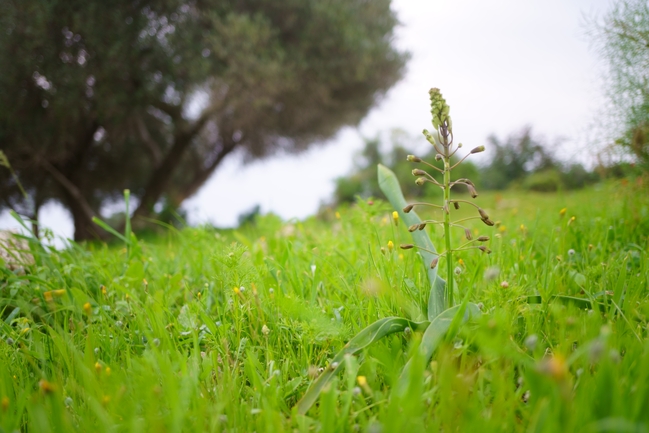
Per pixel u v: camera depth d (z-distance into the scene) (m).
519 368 1.16
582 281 1.84
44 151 10.63
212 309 2.02
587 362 1.13
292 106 13.50
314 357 1.48
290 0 11.66
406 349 1.39
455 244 2.54
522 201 5.70
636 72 2.48
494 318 1.18
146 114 13.84
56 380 1.35
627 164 2.71
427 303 1.59
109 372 1.24
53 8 9.13
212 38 10.37
